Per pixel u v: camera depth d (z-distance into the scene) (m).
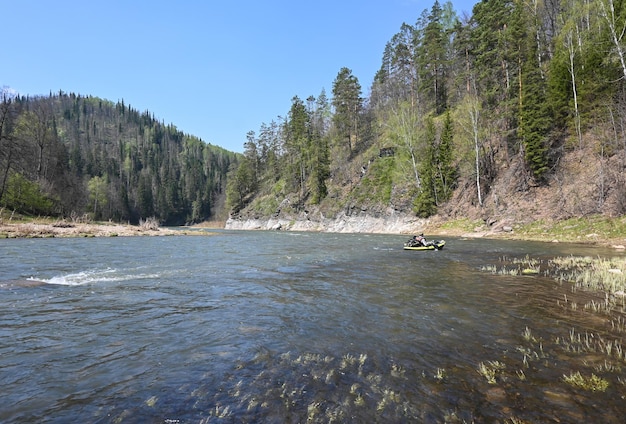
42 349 5.79
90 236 35.91
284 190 81.50
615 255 18.22
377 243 30.45
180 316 7.81
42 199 50.69
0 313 7.89
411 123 55.81
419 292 10.28
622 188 26.59
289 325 7.18
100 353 5.64
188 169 159.12
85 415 3.82
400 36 71.25
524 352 5.65
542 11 45.94
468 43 50.22
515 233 32.53
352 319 7.60
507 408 3.95
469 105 43.09
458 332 6.70
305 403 4.08
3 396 4.22
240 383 4.60
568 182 32.34
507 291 10.33
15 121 53.97
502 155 42.34
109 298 9.47
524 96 35.84
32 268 14.37
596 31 35.09
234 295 9.95
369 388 4.46
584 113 33.53
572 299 9.27
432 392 4.35
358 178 63.53
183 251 22.88
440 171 47.41
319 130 91.19
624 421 3.63
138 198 121.25
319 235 45.59
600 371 4.88
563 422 3.63
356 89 72.81
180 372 4.95
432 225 44.38
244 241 33.53
